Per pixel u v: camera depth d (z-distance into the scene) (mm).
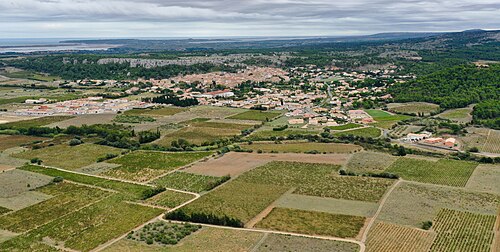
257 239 159000
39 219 180500
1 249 155500
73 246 157250
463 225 167250
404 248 150000
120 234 166250
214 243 156500
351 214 179875
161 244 156875
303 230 166250
